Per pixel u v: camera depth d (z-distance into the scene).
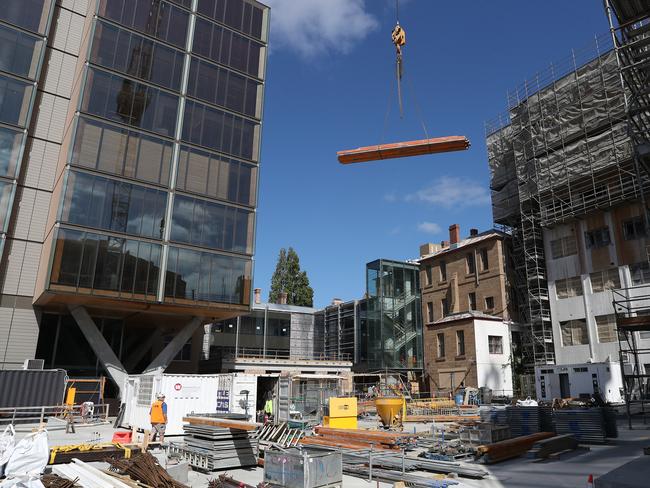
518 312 46.59
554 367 35.84
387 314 53.16
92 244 29.91
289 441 14.43
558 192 43.03
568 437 16.30
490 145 53.03
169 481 10.55
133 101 33.50
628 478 7.70
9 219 30.39
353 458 14.01
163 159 33.97
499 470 13.15
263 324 57.03
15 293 31.58
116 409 30.92
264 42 41.81
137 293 30.97
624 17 18.47
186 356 44.75
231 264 35.38
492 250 47.25
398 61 18.67
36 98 34.41
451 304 50.09
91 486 10.28
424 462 13.62
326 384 40.53
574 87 42.84
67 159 30.25
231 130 37.88
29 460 9.64
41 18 33.28
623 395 32.19
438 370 46.62
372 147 15.38
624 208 37.72
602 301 38.22
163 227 32.88
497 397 39.91
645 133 19.77
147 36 35.16
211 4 39.25
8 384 25.05
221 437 13.51
